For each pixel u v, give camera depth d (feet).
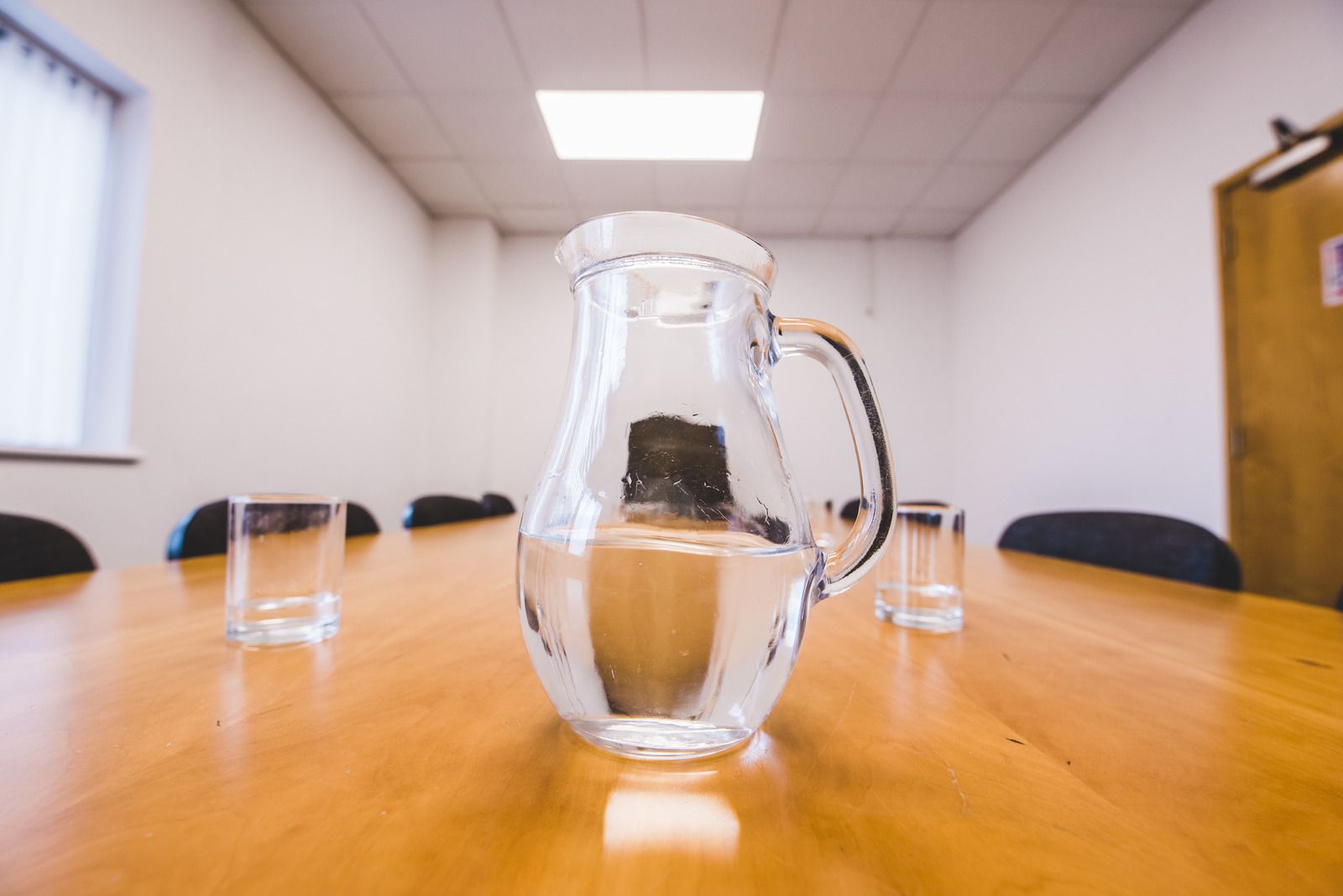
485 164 9.26
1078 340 8.01
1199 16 6.14
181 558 2.41
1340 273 4.98
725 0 6.10
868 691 0.98
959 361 11.21
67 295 5.08
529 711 0.85
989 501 10.18
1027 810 0.61
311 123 7.50
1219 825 0.59
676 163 9.10
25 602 1.49
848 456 11.34
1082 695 0.98
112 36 5.05
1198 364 6.18
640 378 0.75
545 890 0.47
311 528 1.23
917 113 7.85
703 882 0.48
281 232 7.04
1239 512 5.71
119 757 0.68
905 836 0.56
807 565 0.75
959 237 11.36
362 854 0.51
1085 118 7.86
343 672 1.01
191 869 0.48
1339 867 0.52
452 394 10.90
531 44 6.74
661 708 0.67
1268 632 1.47
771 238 11.58
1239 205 5.76
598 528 0.69
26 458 4.55
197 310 5.89
